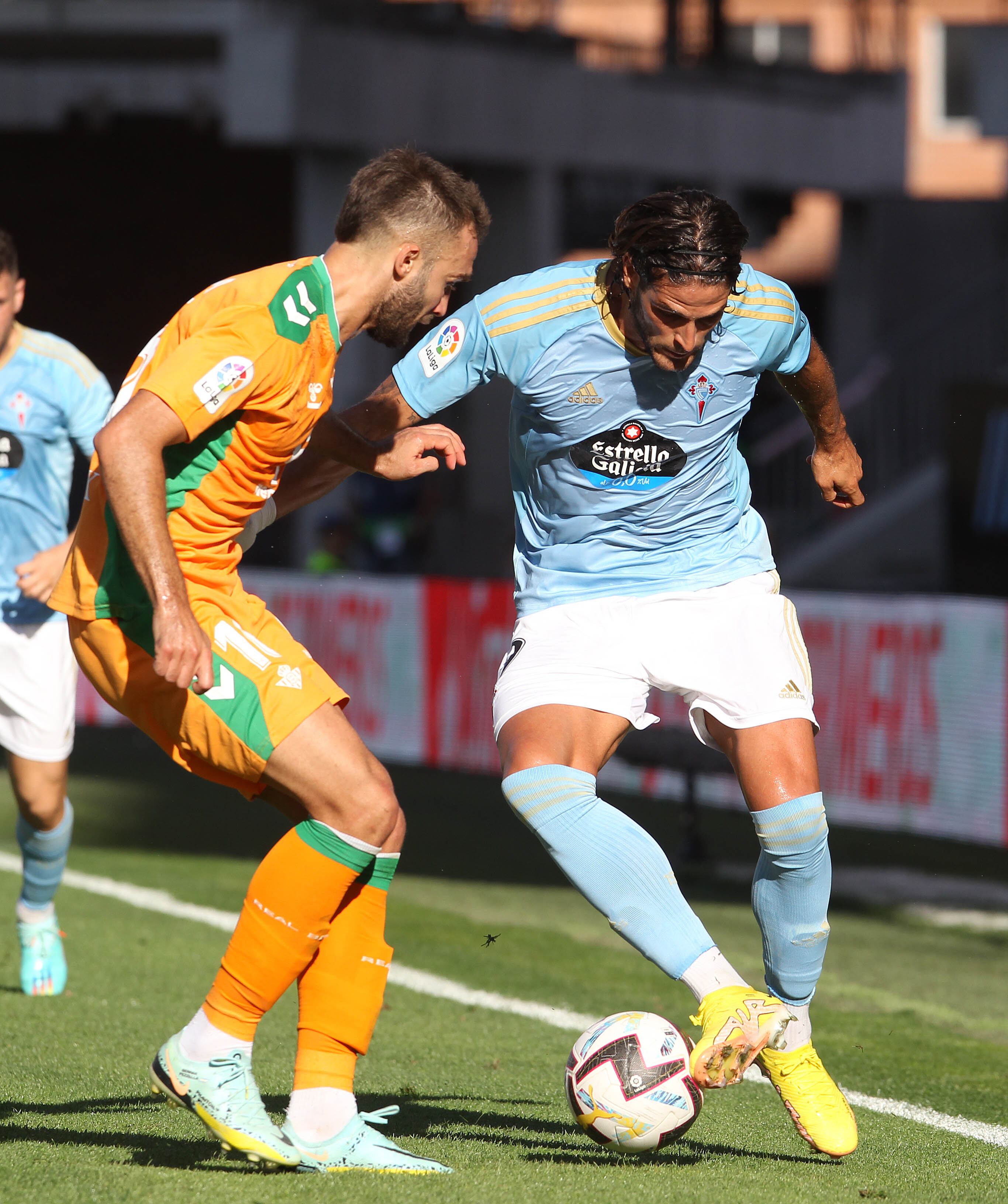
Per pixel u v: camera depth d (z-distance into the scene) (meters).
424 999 19.58
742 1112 14.29
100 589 10.75
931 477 62.56
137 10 64.44
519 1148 12.15
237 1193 10.16
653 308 11.24
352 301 11.02
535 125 71.19
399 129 66.94
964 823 31.70
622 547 12.84
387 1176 10.73
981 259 73.25
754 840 35.06
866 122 83.44
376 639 45.81
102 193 79.56
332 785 10.55
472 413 72.12
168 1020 17.36
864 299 85.38
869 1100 15.23
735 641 12.50
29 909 18.81
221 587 10.84
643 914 11.45
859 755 34.12
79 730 53.59
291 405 10.71
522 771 11.79
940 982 22.14
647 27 103.06
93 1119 12.55
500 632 41.62
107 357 81.00
